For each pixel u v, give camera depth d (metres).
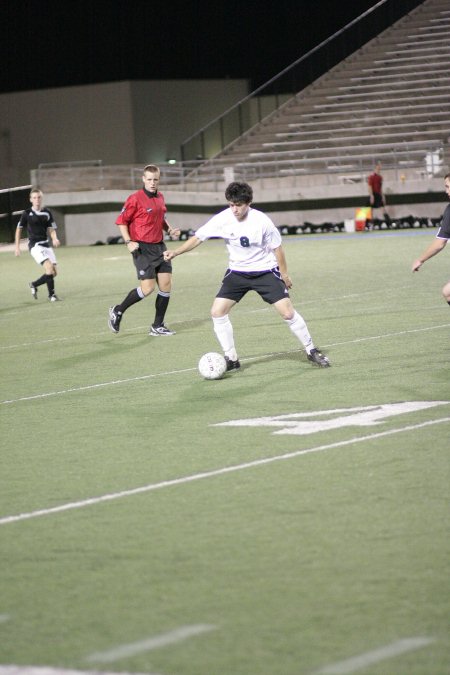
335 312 43.03
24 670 11.66
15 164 137.25
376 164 108.62
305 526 16.05
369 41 127.94
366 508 16.77
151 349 36.25
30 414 26.56
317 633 12.16
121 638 12.37
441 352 31.58
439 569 13.90
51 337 41.16
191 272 68.06
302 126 120.44
